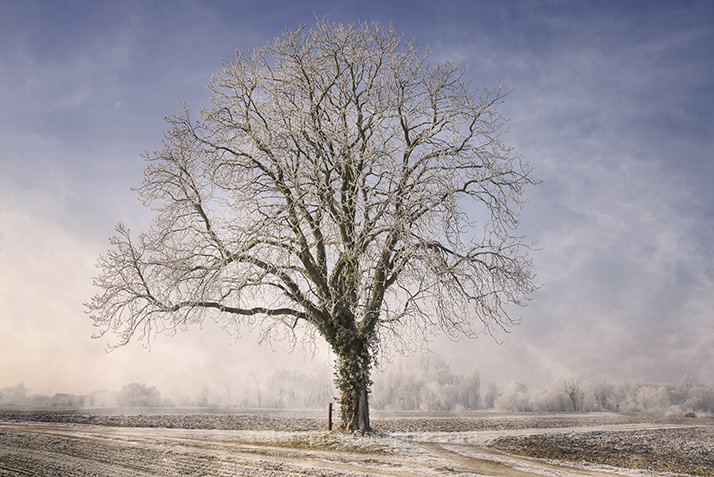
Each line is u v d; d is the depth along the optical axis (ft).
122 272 76.02
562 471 50.90
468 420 153.69
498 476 46.85
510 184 76.07
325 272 76.64
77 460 53.88
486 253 73.87
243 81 77.61
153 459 54.49
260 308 75.72
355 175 70.33
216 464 51.31
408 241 66.39
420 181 70.95
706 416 239.09
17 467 49.78
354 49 79.87
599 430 115.24
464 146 78.64
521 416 198.59
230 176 73.31
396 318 75.25
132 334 75.36
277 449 62.69
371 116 78.13
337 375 78.48
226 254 71.56
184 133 75.56
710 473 53.11
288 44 77.66
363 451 61.21
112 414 147.13
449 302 70.33
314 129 73.41
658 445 81.92
